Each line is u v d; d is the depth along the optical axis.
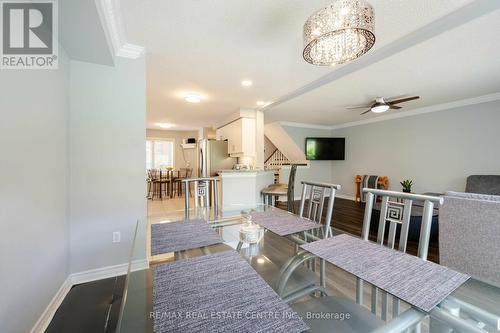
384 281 0.95
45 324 1.54
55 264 1.74
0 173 1.16
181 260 1.14
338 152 6.75
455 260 2.05
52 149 1.70
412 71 2.80
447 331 0.86
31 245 1.41
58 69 1.79
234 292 0.86
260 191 3.98
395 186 5.39
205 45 2.19
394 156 5.41
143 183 2.27
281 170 6.59
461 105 4.21
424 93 3.73
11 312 1.21
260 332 0.68
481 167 4.00
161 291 0.86
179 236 1.49
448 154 4.44
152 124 6.73
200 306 0.78
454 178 4.36
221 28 1.92
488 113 3.90
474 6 1.66
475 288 0.94
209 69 2.75
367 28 1.25
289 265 1.33
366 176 5.89
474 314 0.89
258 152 4.79
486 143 3.94
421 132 4.87
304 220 1.88
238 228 1.79
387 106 3.75
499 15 1.68
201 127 7.35
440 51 2.28
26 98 1.39
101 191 2.12
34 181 1.46
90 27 1.60
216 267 1.06
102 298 1.84
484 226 1.85
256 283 0.93
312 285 1.18
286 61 2.55
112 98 2.15
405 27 1.92
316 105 4.45
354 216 4.59
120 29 1.91
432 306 0.82
